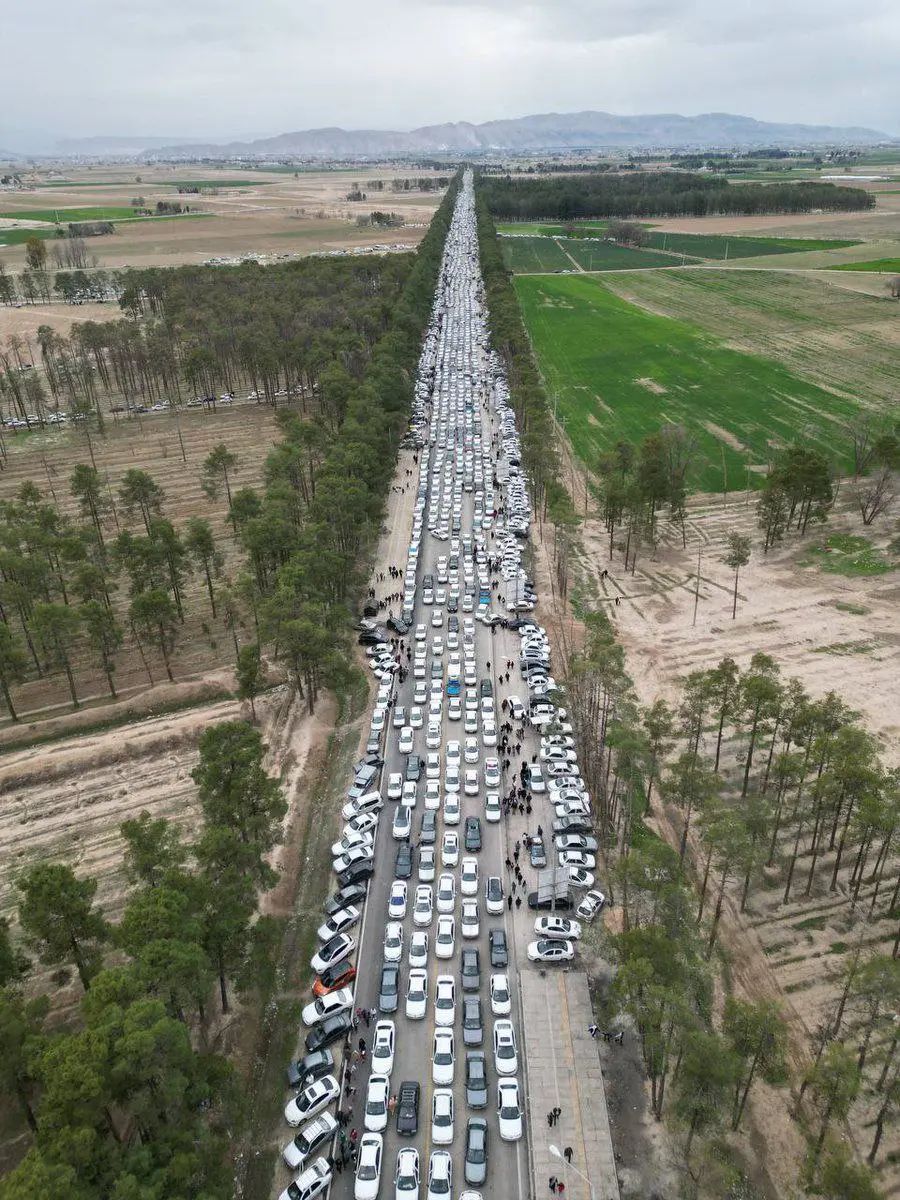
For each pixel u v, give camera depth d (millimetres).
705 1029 74562
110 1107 72750
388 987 84188
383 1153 70625
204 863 82688
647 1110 73625
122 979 64938
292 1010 83875
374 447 199375
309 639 121812
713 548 177000
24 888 75312
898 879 96062
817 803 95562
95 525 181500
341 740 124375
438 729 123250
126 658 147000
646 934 76438
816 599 155875
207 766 95375
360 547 177750
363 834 103812
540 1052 78812
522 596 156625
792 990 83375
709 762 116625
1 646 124250
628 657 139750
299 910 95562
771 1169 69000
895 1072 74375
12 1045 64812
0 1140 72250
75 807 112062
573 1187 67750
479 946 90000
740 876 97125
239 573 171375
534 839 103188
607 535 185625
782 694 116500
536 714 124688
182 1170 57031
